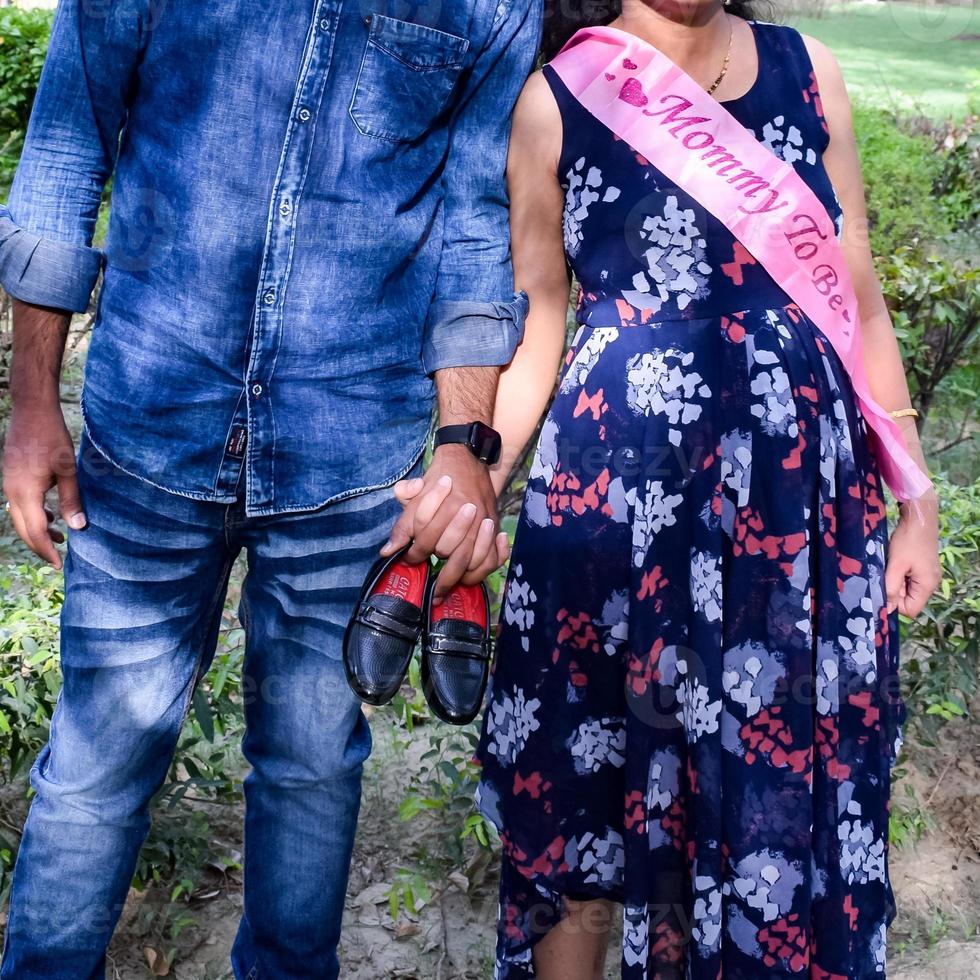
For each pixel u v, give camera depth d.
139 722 1.74
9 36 7.25
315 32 1.55
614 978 2.14
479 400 1.75
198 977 2.11
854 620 1.65
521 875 1.79
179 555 1.71
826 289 1.66
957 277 3.08
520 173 1.77
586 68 1.69
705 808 1.62
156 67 1.56
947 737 2.85
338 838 1.81
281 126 1.56
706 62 1.68
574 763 1.73
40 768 1.78
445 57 1.62
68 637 1.73
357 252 1.63
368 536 1.73
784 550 1.60
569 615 1.70
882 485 1.77
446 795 2.32
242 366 1.63
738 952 1.65
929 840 2.54
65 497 1.69
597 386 1.68
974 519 2.64
